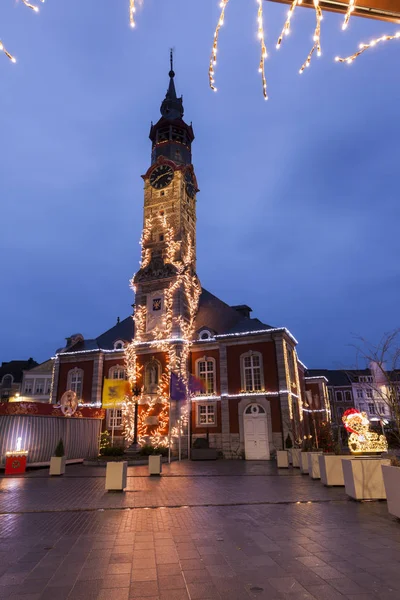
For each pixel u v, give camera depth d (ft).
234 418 101.04
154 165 136.15
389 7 13.15
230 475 62.34
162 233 128.06
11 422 74.64
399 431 50.14
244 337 105.50
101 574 20.02
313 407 150.10
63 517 33.58
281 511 34.40
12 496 44.55
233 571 20.15
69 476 64.44
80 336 138.41
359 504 36.68
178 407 105.29
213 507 36.81
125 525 30.30
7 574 20.15
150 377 113.39
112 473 47.67
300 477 58.54
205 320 119.34
